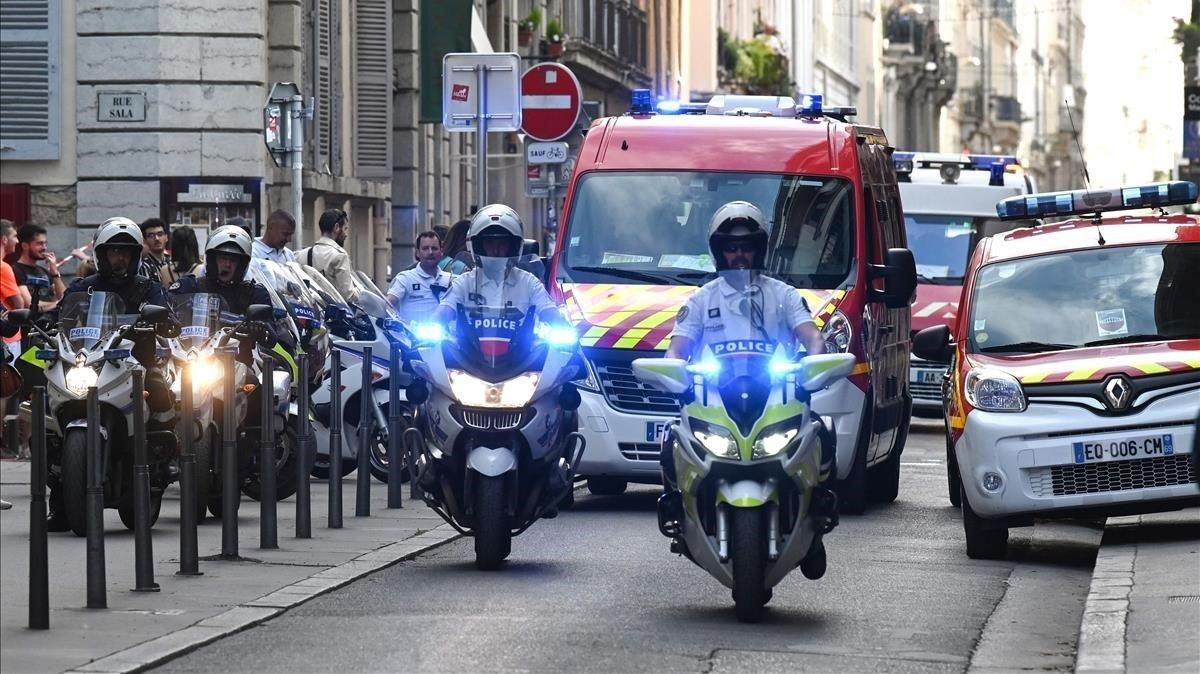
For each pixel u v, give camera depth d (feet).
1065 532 71.87
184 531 56.24
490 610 50.80
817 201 78.23
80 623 47.93
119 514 71.67
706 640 46.98
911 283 76.33
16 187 133.39
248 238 72.02
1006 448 62.39
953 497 79.10
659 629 48.37
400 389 87.71
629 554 62.28
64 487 63.98
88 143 133.08
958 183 137.18
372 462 86.94
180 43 132.67
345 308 88.17
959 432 63.77
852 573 59.26
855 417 74.95
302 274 85.61
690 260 77.66
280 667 43.11
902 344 86.07
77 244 133.39
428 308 90.63
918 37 453.17
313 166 145.48
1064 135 617.62
